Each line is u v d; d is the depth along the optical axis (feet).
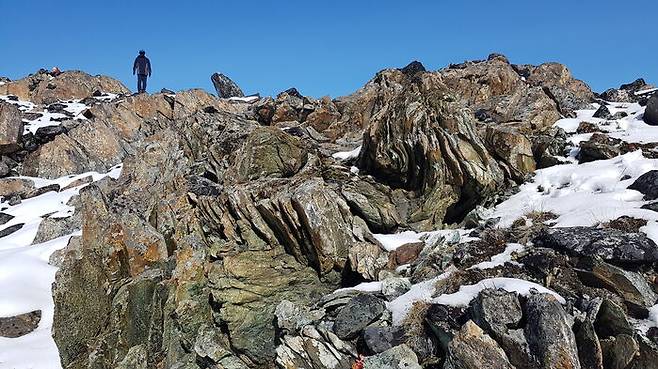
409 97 55.88
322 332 35.83
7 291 51.60
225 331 43.42
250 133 63.10
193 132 71.61
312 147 64.18
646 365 27.48
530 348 28.66
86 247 48.67
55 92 122.62
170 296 45.01
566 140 57.88
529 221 42.27
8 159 88.43
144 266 47.75
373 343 33.73
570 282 33.68
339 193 49.29
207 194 54.70
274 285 43.83
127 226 48.67
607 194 42.98
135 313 45.03
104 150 91.56
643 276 32.81
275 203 46.37
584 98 84.28
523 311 30.17
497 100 72.23
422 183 52.16
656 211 37.76
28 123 98.07
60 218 67.82
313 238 43.65
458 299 33.27
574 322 29.73
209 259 47.57
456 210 50.60
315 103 86.38
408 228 48.42
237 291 43.27
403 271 41.73
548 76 93.86
